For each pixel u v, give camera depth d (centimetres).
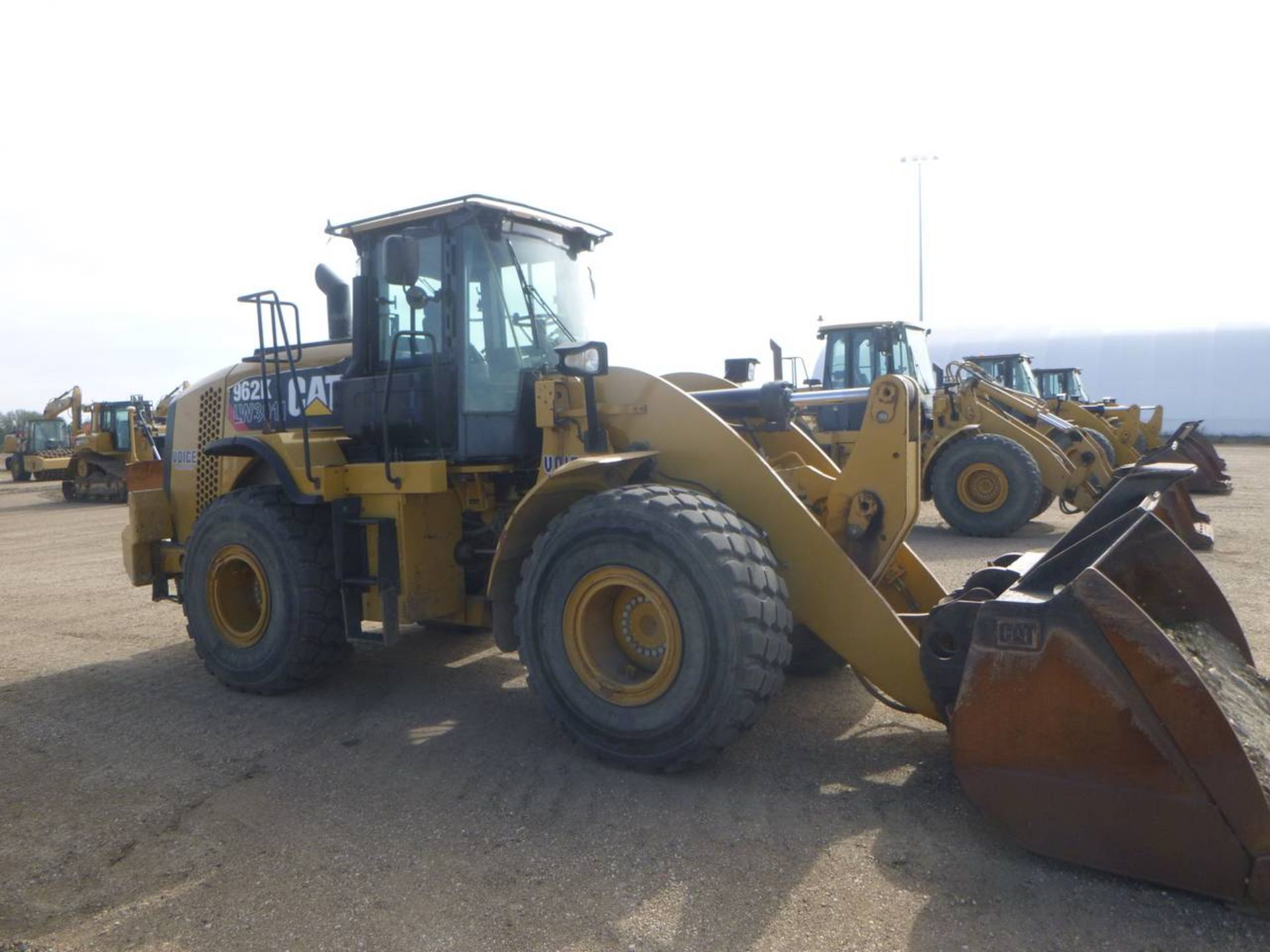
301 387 550
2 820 360
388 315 495
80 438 2255
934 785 357
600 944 262
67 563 1068
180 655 608
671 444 418
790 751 395
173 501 613
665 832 327
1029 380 1777
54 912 291
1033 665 287
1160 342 4006
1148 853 273
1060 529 1119
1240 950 248
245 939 273
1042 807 289
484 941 266
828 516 415
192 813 361
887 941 258
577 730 386
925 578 462
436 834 334
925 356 1272
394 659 575
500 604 419
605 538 372
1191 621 338
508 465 466
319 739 438
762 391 465
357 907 288
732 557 351
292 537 491
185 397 614
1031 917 266
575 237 518
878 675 374
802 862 302
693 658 352
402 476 460
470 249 463
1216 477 1430
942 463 1062
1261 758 278
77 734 455
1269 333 3866
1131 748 272
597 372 422
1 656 613
